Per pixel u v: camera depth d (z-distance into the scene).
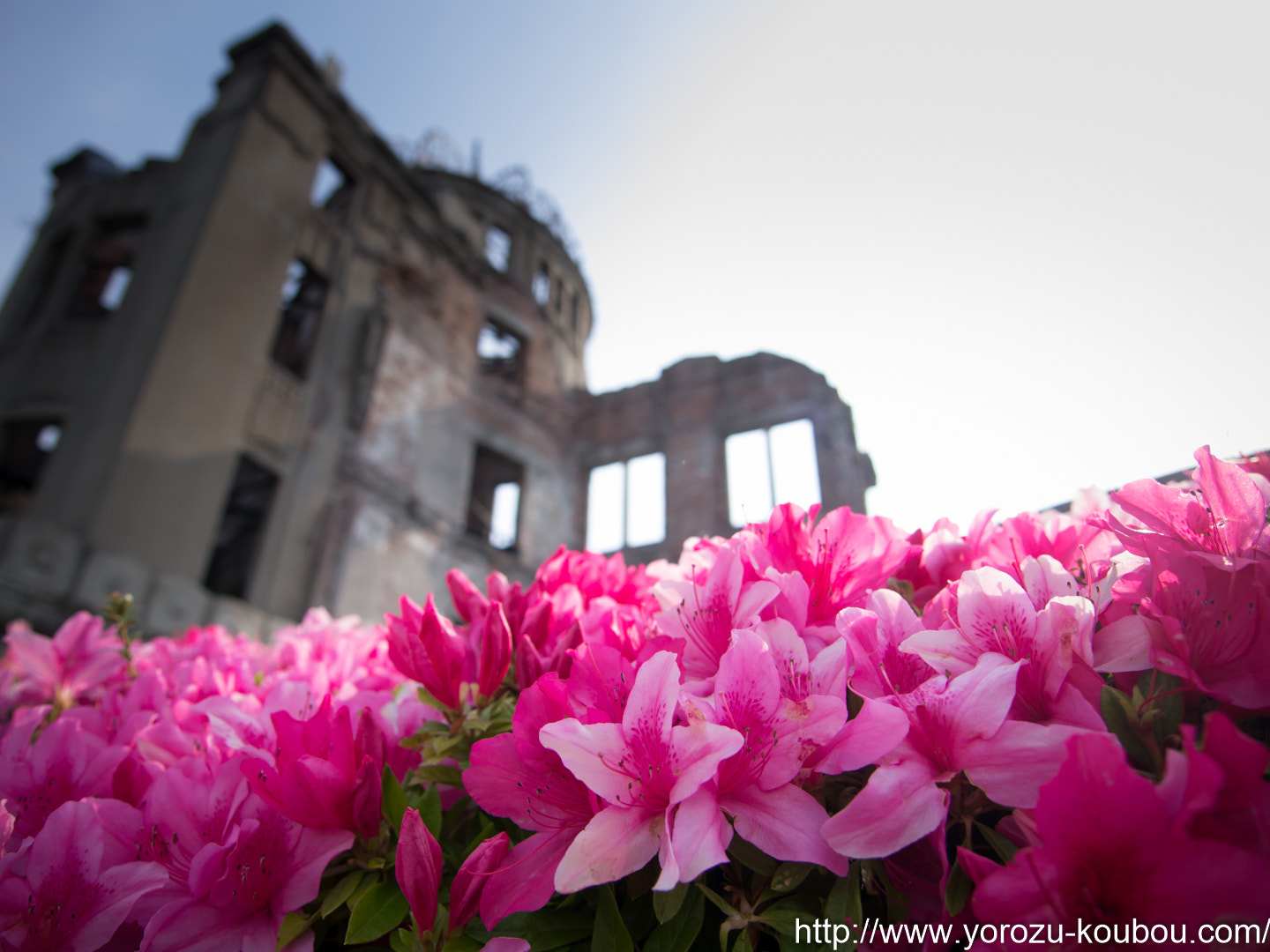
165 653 1.97
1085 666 0.63
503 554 15.41
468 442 16.03
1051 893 0.49
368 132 15.49
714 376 17.06
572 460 18.20
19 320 12.41
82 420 10.03
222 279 11.11
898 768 0.60
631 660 1.00
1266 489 0.74
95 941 0.81
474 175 20.86
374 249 15.02
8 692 1.79
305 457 12.04
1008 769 0.58
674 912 0.66
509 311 18.84
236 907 0.81
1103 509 0.91
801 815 0.63
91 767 1.08
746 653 0.71
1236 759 0.48
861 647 0.72
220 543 14.12
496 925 0.74
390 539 12.84
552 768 0.76
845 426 15.59
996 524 0.98
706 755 0.63
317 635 1.77
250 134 12.32
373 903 0.78
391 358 14.19
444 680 0.97
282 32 13.26
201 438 10.24
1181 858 0.46
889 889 0.65
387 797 0.88
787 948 0.63
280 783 0.81
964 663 0.68
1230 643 0.63
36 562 7.82
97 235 12.93
